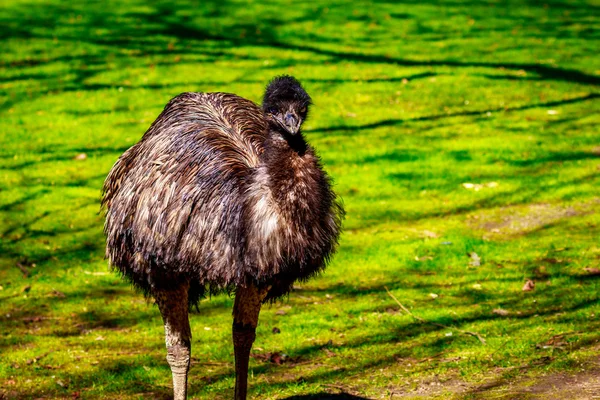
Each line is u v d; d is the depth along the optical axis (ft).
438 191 53.78
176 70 82.33
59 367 33.19
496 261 43.16
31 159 60.44
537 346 32.09
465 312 37.09
